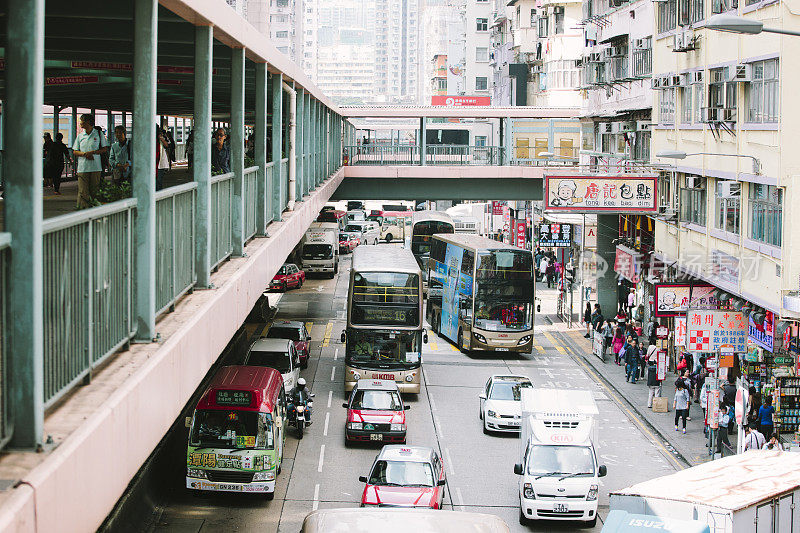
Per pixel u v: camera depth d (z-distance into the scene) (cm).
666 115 3509
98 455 664
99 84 2484
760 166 2550
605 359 3925
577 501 2142
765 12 2519
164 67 2317
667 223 3512
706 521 1419
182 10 1124
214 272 1430
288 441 2803
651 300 3894
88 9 1352
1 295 573
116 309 830
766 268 2489
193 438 2220
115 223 825
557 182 3097
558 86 6575
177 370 946
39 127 580
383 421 2741
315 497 2311
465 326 4012
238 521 2134
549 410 2323
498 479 2500
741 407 2327
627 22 4169
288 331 3725
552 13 6575
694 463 2602
